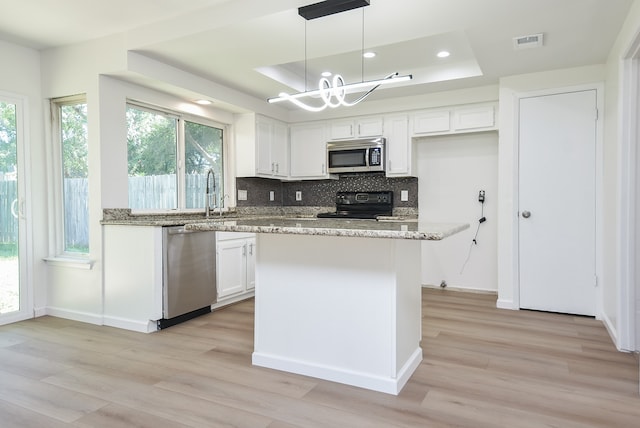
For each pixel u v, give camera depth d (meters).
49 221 3.66
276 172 5.07
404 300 2.26
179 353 2.72
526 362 2.53
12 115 3.43
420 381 2.27
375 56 3.84
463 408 1.97
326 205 5.44
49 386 2.21
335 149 4.97
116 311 3.35
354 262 2.22
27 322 3.43
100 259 3.38
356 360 2.23
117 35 3.23
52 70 3.55
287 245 2.42
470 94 4.33
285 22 2.70
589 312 3.53
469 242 4.69
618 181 2.76
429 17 2.60
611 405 1.99
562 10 2.49
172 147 4.15
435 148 4.81
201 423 1.85
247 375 2.36
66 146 3.67
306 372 2.36
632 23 2.42
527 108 3.71
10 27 3.12
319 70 4.24
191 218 4.16
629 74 2.69
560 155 3.59
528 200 3.72
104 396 2.10
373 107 4.80
